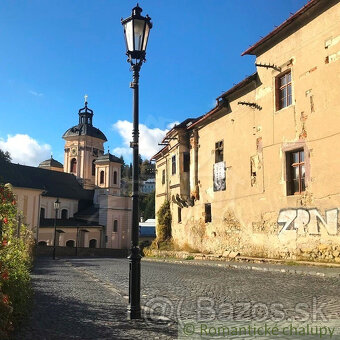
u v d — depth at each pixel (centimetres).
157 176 3744
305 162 1652
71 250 4606
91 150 7694
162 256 3041
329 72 1540
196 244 2728
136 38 783
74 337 599
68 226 5991
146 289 1105
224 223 2334
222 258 2200
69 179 7206
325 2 1553
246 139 2112
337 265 1402
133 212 758
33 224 5278
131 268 741
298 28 1716
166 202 3384
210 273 1534
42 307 833
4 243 771
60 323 688
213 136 2512
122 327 670
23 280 763
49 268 1997
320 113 1578
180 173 2884
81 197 7056
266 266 1614
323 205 1541
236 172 2209
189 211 2878
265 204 1919
